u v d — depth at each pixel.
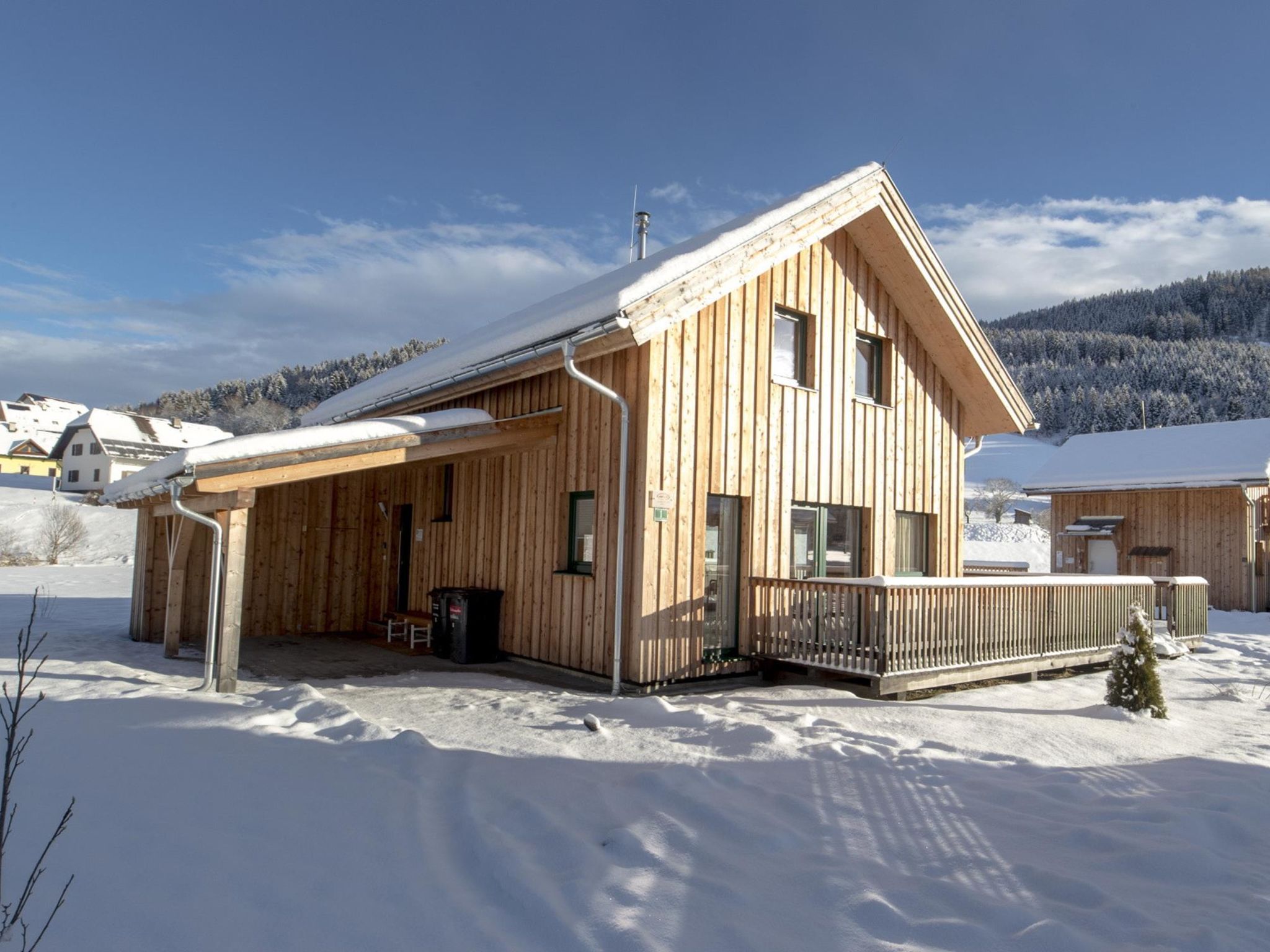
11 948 2.98
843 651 9.20
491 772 5.35
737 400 10.26
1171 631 13.47
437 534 13.31
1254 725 8.15
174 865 3.86
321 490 14.30
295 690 7.58
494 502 11.94
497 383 10.70
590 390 10.21
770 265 10.05
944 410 13.07
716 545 10.15
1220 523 22.80
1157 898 3.87
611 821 4.52
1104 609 11.99
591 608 9.89
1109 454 26.48
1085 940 3.36
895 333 12.41
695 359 9.85
